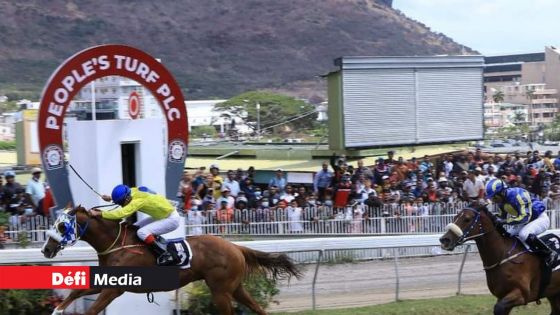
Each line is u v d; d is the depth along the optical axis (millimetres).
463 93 23953
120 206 7637
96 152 8055
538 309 9141
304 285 10508
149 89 8625
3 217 10305
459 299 9406
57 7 121125
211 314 8391
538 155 19281
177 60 121875
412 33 143875
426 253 13359
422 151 22641
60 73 7996
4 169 18297
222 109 55719
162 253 7293
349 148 21203
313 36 131750
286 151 21734
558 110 97125
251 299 7832
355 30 136375
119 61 8367
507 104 96125
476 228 7414
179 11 133250
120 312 8250
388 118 22172
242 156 22266
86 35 117562
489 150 26500
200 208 13102
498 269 7422
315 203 14164
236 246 7723
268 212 13398
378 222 14328
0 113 66000
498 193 7559
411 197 14875
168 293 8508
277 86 118812
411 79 22703
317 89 118312
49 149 7996
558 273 7551
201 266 7465
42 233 11047
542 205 7578
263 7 136250
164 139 9500
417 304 9062
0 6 114938
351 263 12211
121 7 128500
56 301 7859
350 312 8578
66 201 8156
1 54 104562
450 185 16109
